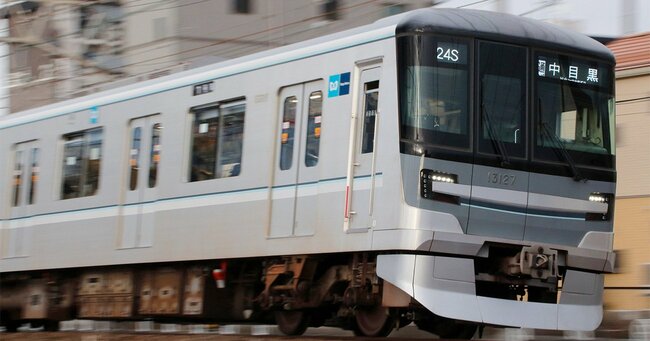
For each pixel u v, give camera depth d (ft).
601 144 41.55
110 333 52.08
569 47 41.11
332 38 42.29
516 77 39.68
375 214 38.73
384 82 39.14
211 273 49.65
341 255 42.55
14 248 62.59
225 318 49.26
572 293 40.57
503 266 39.37
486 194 38.45
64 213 58.54
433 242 37.24
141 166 52.95
